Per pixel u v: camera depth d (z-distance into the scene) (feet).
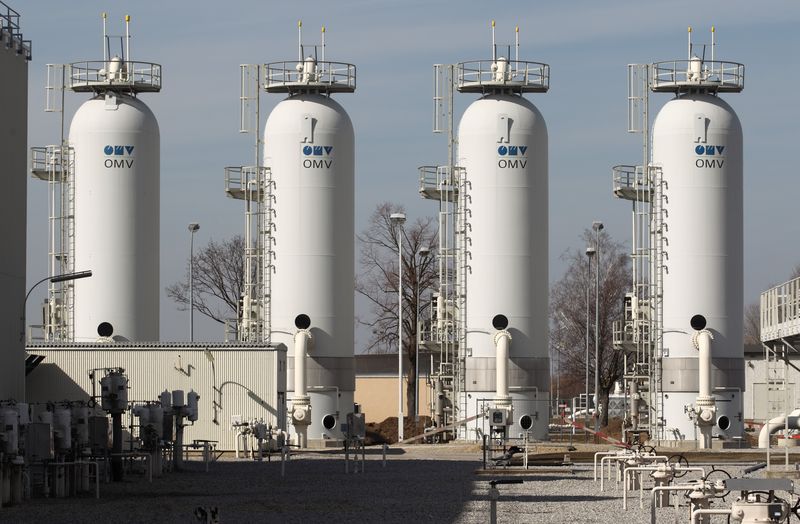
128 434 234.38
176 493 165.07
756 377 389.60
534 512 141.49
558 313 456.45
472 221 273.54
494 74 276.41
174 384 245.65
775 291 195.52
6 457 146.92
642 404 276.82
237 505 148.87
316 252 274.98
